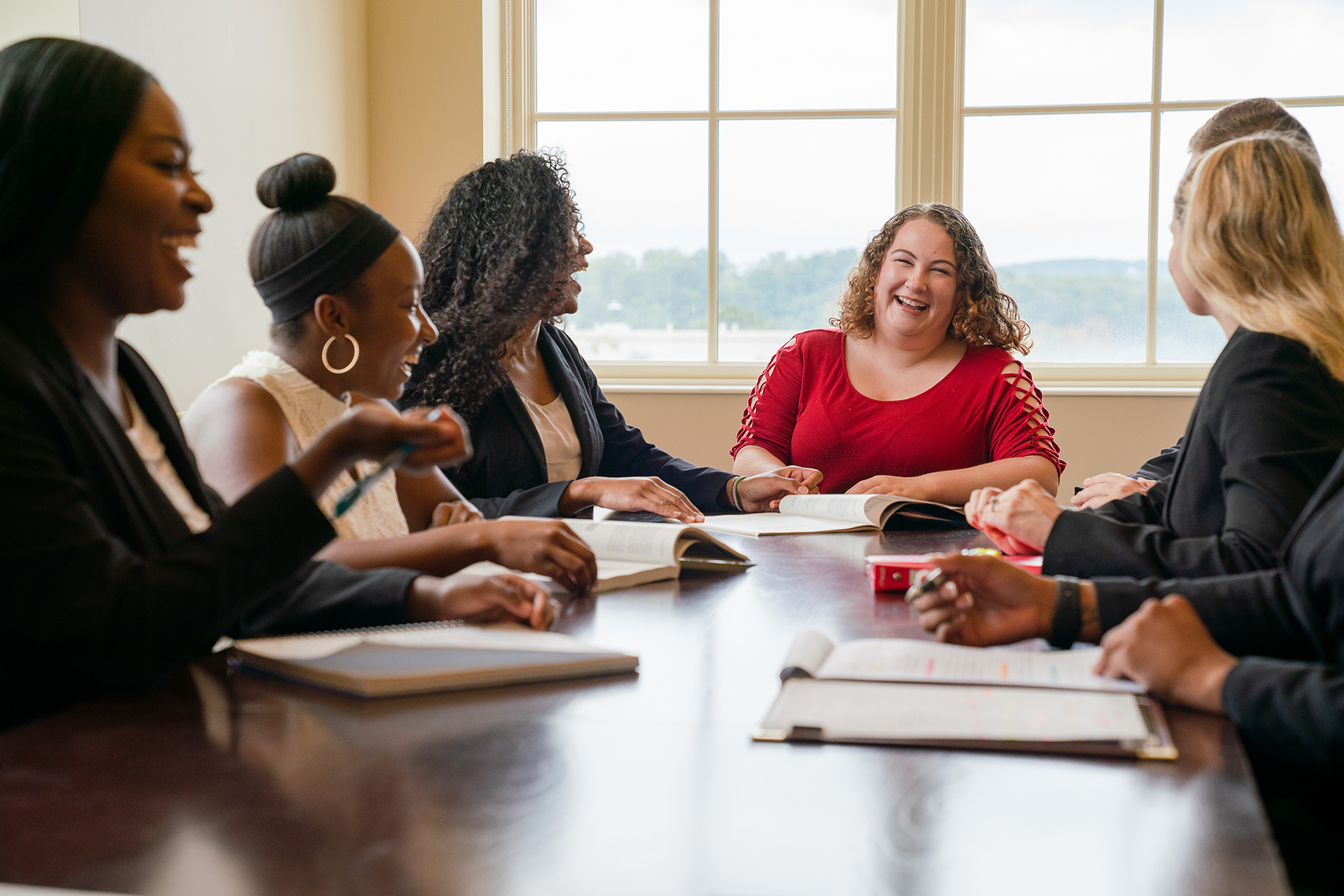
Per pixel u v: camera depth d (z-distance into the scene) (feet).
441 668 2.95
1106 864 1.88
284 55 10.19
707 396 11.68
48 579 2.65
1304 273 4.07
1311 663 3.15
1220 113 7.30
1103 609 3.22
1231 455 3.92
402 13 11.89
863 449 8.27
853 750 2.45
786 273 12.43
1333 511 3.05
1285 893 1.77
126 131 3.05
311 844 1.96
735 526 6.26
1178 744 2.48
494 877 1.83
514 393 6.95
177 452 3.66
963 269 8.27
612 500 6.29
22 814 2.09
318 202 4.64
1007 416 8.13
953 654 3.12
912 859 1.91
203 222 9.00
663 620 3.79
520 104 12.46
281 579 2.93
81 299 3.18
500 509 6.31
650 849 1.94
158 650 2.73
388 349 4.76
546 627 3.52
